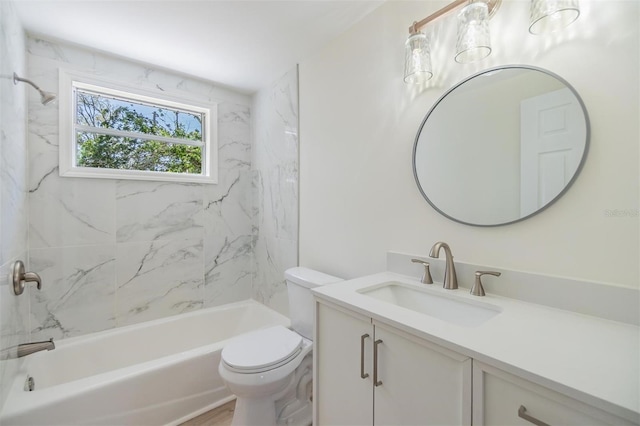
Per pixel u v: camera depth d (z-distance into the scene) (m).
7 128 1.30
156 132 2.29
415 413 0.85
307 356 1.70
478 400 0.71
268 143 2.47
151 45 1.88
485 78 1.14
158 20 1.62
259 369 1.35
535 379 0.60
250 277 2.71
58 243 1.85
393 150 1.49
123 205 2.09
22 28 1.63
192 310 2.39
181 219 2.34
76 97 1.97
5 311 1.23
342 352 1.10
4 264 1.23
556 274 0.98
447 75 1.27
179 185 2.33
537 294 1.00
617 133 0.85
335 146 1.83
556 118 0.97
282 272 2.32
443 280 1.27
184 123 2.43
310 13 1.58
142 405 1.49
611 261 0.87
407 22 1.42
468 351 0.72
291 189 2.21
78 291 1.92
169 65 2.14
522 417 0.63
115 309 2.06
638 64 0.82
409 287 1.29
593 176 0.90
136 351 2.04
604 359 0.66
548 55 0.98
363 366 1.01
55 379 1.71
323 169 1.92
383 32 1.52
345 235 1.77
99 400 1.38
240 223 2.65
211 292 2.49
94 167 2.00
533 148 1.02
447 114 1.26
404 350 0.88
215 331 2.38
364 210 1.65
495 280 1.11
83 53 1.92
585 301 0.91
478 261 1.18
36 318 1.79
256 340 1.57
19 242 1.53
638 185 0.82
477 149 1.17
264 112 2.52
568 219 0.95
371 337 0.98
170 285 2.29
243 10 1.54
